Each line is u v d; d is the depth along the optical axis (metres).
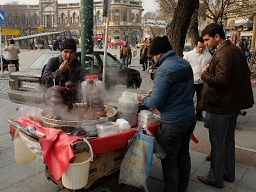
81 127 2.38
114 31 79.44
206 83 3.10
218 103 3.00
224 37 3.03
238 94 3.01
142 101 2.78
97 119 2.46
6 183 3.28
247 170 3.75
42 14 87.81
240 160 4.07
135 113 2.77
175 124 2.61
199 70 5.43
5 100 7.32
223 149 3.16
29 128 2.36
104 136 2.36
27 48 41.47
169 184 2.82
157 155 2.62
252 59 15.45
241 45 16.66
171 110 2.61
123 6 79.94
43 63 6.45
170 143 2.69
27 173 3.52
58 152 2.16
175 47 6.21
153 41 2.68
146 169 2.52
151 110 3.11
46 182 3.32
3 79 11.20
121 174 2.63
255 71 14.02
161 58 2.63
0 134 4.82
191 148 4.48
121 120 2.57
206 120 3.62
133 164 2.55
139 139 2.54
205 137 4.99
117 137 2.42
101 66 7.00
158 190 3.20
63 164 2.08
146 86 9.86
